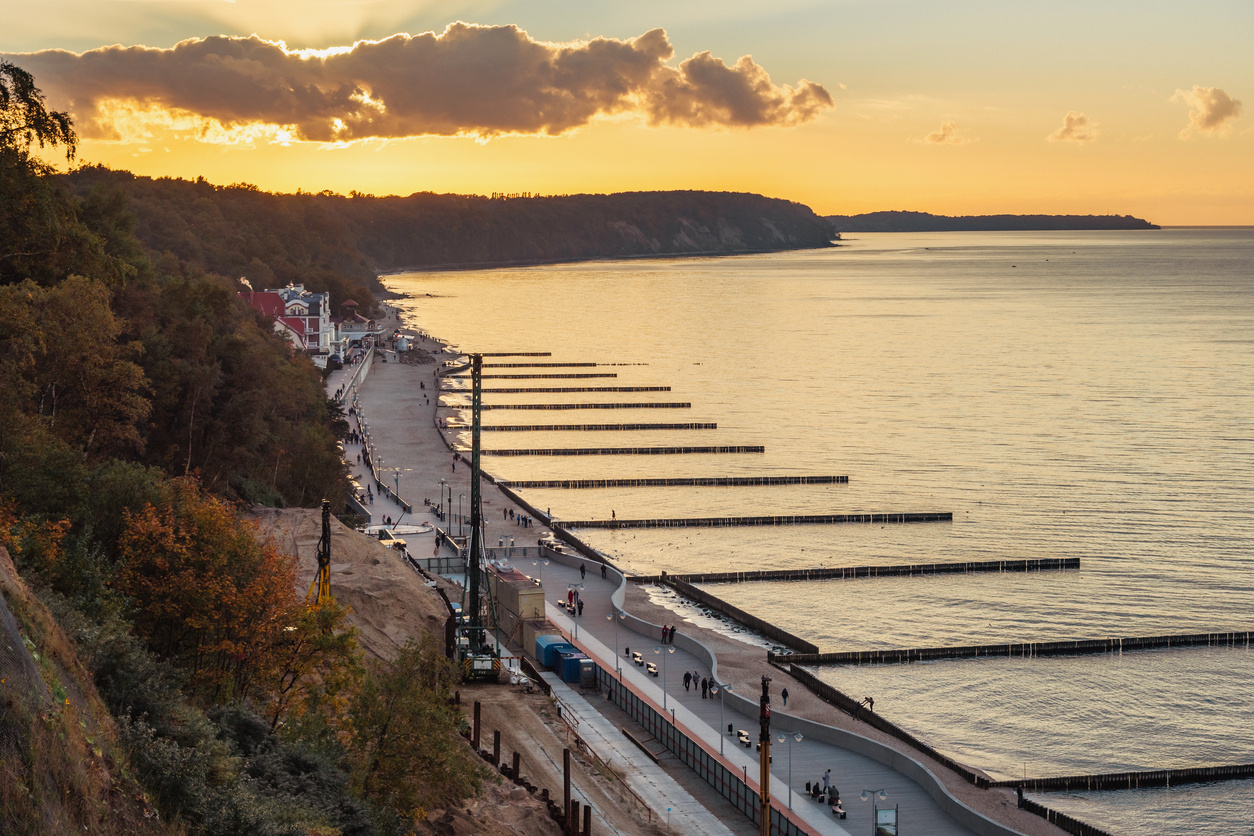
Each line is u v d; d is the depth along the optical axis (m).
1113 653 131.62
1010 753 105.50
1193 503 197.38
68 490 70.56
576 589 139.75
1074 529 182.50
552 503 199.12
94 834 30.45
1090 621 142.12
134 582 60.00
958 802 83.25
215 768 40.22
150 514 62.78
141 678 44.62
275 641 62.06
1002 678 123.00
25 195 87.06
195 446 124.75
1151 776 99.38
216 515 63.50
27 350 83.06
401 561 122.00
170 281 161.38
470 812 61.28
